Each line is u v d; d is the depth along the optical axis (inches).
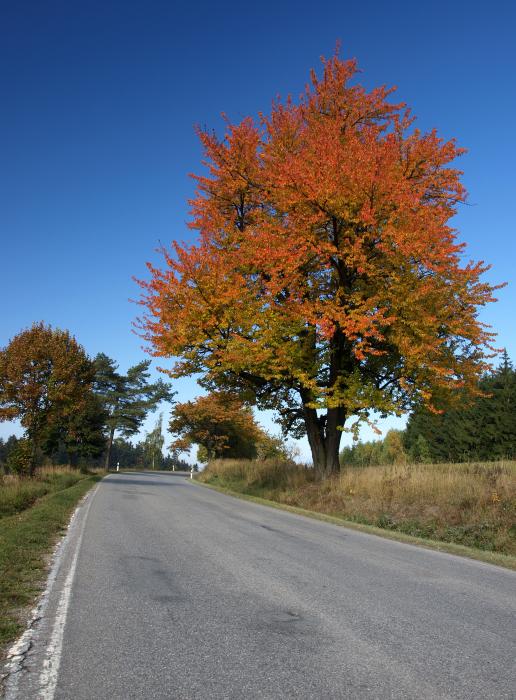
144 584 241.6
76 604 209.8
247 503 708.7
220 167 733.3
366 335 582.2
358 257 590.6
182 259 659.4
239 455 2197.3
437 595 235.8
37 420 1031.0
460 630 185.3
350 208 594.6
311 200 595.2
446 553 368.5
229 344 654.5
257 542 367.2
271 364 666.8
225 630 179.6
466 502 510.3
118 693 132.4
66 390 1050.7
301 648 163.9
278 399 822.5
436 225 579.5
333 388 650.2
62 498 648.4
